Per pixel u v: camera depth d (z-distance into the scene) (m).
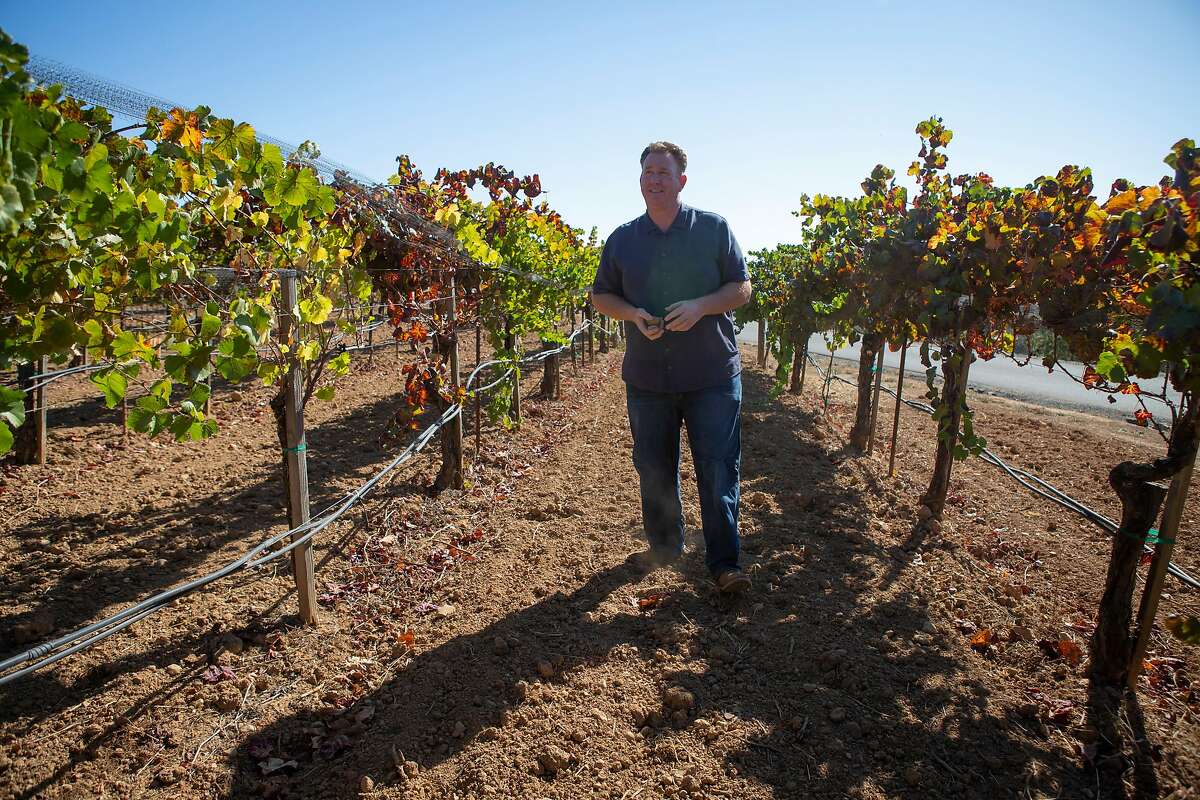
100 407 7.16
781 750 2.44
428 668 2.92
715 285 3.43
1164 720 2.61
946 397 4.43
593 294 3.60
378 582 3.71
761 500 4.94
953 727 2.56
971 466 6.34
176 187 2.39
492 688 2.78
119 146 2.21
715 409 3.38
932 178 5.15
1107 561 4.17
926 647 3.10
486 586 3.68
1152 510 2.69
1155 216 2.29
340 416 7.46
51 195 1.82
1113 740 2.50
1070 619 3.41
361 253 4.29
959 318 4.07
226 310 2.67
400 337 4.43
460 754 2.42
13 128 1.45
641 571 3.80
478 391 5.74
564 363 12.58
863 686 2.79
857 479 5.60
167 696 2.70
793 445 6.79
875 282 4.94
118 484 5.00
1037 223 3.45
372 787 2.28
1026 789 2.27
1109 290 3.14
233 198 2.59
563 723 2.56
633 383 3.55
